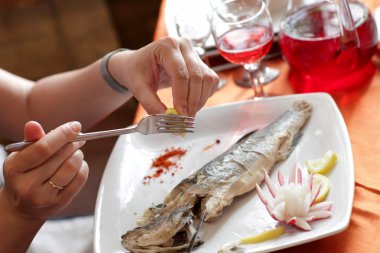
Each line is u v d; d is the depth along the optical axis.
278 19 1.46
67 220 1.43
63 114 1.53
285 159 1.09
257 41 1.23
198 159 1.17
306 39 1.21
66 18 3.96
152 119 1.00
